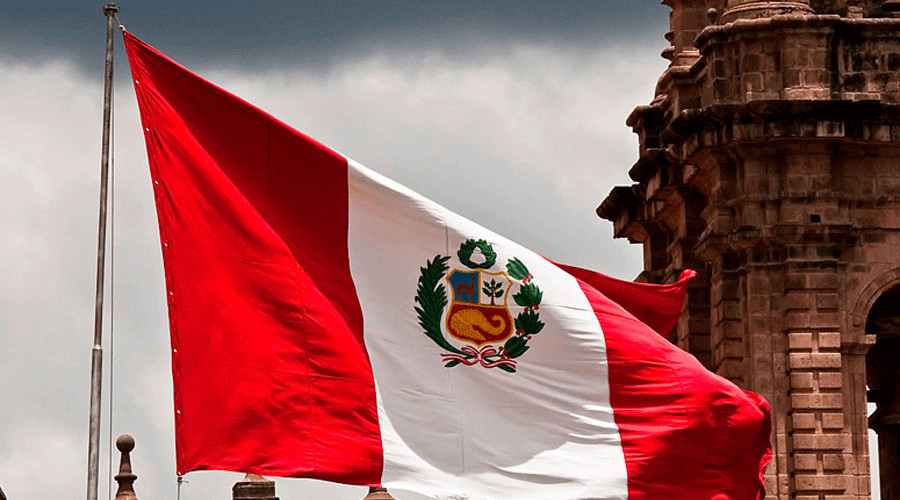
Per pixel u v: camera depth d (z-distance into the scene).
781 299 127.88
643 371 69.25
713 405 69.56
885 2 132.00
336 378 66.81
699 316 136.12
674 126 129.50
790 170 127.88
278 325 66.69
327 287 67.38
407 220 68.19
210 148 66.88
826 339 127.00
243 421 65.94
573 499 67.69
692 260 137.12
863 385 127.19
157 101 66.56
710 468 69.56
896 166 129.12
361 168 67.94
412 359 67.75
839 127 126.69
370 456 66.56
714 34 128.75
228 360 66.19
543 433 68.38
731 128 127.50
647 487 68.62
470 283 68.56
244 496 114.19
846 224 127.31
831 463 125.69
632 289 73.94
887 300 136.00
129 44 66.38
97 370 64.44
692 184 136.50
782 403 126.94
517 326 68.75
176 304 66.25
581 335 69.12
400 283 68.12
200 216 66.56
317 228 67.62
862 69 128.50
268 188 67.25
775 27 127.44
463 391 68.00
